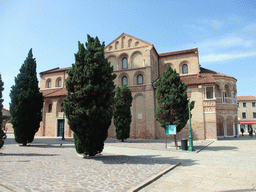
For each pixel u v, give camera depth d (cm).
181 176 801
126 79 3138
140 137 2888
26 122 1942
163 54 3553
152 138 2784
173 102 1723
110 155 1331
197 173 850
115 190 591
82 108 1120
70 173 788
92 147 1172
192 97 2691
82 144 1165
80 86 1169
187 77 3075
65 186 619
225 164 1045
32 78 2058
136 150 1642
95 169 869
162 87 1817
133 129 2939
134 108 2988
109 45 3297
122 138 2483
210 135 2575
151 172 826
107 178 724
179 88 1802
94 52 1220
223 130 3148
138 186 637
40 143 2208
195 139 2602
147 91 2909
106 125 1208
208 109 2619
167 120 1795
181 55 3356
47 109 3562
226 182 721
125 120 2497
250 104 5784
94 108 1109
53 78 4056
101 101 1168
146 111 2870
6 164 964
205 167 970
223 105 3016
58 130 3409
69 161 1062
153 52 3212
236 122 3269
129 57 3120
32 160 1084
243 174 837
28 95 1958
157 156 1304
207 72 3384
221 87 3098
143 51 3047
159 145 1995
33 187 603
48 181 671
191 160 1156
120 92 2547
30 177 720
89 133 1149
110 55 3253
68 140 2644
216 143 2211
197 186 673
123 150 1642
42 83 4153
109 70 1233
